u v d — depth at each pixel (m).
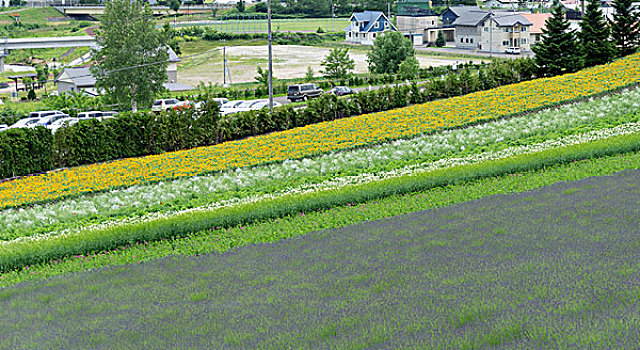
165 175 31.09
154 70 58.75
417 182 23.47
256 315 11.04
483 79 52.75
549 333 8.02
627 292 9.21
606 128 31.31
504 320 8.68
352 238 17.44
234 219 20.89
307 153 33.56
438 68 78.56
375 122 39.56
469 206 19.78
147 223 20.39
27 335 11.80
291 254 16.52
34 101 75.00
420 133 35.88
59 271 17.83
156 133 38.56
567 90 42.69
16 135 34.00
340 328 9.62
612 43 56.03
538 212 17.22
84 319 12.57
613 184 19.77
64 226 24.00
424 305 10.10
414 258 14.09
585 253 12.19
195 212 21.98
